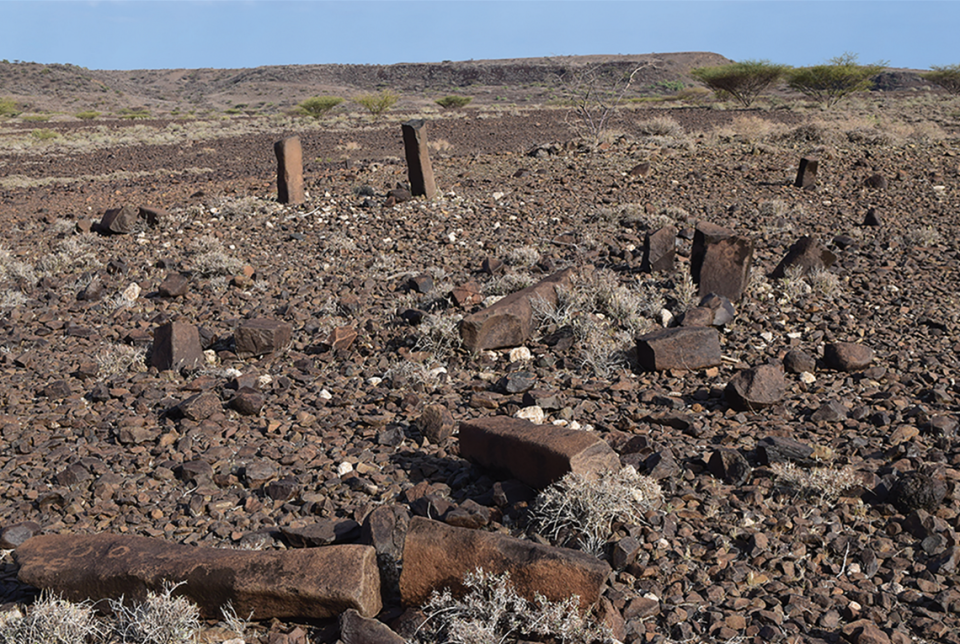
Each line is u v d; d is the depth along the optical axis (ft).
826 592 11.22
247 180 64.85
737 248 27.07
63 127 167.43
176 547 11.94
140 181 71.46
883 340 23.49
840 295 28.09
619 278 30.55
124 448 17.38
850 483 13.88
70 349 24.90
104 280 33.71
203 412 18.76
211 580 11.01
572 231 40.24
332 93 425.69
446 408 19.22
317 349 24.44
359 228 42.37
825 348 21.77
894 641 10.05
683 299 26.78
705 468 15.31
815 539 12.51
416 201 48.11
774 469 14.57
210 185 62.28
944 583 11.45
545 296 25.71
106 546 12.06
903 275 30.58
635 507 13.30
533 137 105.81
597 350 22.30
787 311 26.43
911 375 20.63
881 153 62.03
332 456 16.78
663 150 67.05
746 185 51.13
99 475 16.07
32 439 17.93
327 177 60.90
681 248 34.53
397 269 33.96
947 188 48.34
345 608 10.66
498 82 458.09
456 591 10.92
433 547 11.02
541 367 22.29
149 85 537.65
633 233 39.34
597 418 18.39
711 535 12.72
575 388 20.40
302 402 20.18
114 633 10.93
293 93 426.92
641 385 20.77
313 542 12.68
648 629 10.53
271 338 23.90
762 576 11.65
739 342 23.79
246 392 19.81
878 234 37.73
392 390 20.90
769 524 13.00
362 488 15.14
